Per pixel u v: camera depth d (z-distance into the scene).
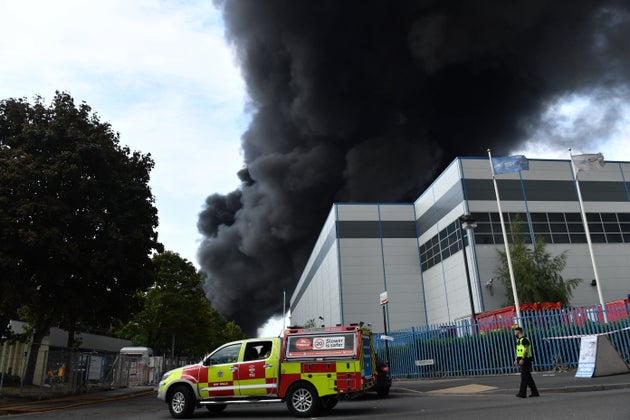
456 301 40.72
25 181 19.83
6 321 23.97
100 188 23.16
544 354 19.47
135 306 26.05
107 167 23.44
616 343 17.86
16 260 18.84
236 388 11.98
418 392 16.50
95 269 21.45
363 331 12.50
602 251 39.00
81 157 22.25
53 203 20.38
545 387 13.43
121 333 46.84
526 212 39.41
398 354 25.83
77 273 22.38
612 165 41.88
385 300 25.81
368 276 49.28
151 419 12.33
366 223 51.03
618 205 40.59
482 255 37.97
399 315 48.16
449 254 42.22
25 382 20.56
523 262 34.88
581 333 19.02
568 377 15.60
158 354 57.03
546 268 34.97
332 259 53.16
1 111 22.70
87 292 23.06
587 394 11.57
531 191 40.12
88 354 25.73
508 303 35.94
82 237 22.08
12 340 24.86
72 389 23.38
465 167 40.47
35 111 23.16
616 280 38.44
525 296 34.28
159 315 46.44
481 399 12.73
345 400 15.55
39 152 21.91
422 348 24.11
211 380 12.20
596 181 41.06
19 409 15.88
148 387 32.78
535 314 20.94
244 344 12.44
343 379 11.36
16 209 19.11
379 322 48.06
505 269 36.25
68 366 23.19
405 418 9.57
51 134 21.70
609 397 10.13
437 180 45.25
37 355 21.23
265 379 11.86
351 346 11.64
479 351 21.53
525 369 12.12
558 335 19.44
